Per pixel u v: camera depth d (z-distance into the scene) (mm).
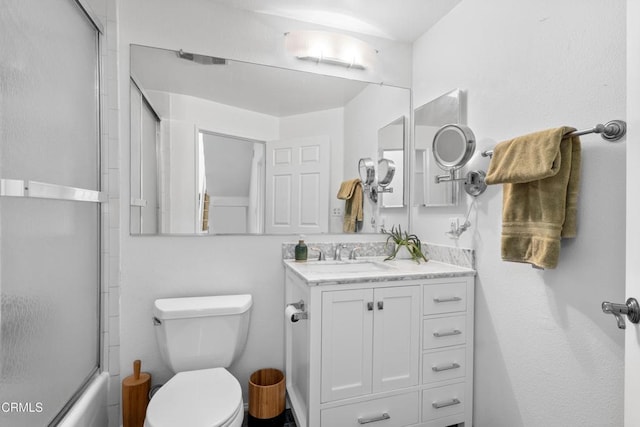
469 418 1614
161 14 1700
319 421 1388
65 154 1277
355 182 2049
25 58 1027
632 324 846
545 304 1280
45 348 1133
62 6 1250
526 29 1369
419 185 2029
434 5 1796
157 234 1694
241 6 1822
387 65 2133
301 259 1855
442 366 1566
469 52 1687
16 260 985
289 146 1932
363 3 1791
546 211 1164
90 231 1489
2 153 922
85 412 1290
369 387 1454
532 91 1341
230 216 1825
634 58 843
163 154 1713
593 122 1121
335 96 2016
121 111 1640
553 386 1245
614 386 1052
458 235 1746
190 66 1757
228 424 1171
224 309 1569
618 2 1054
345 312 1419
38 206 1104
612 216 1060
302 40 1925
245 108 1854
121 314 1634
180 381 1400
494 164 1348
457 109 1721
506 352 1448
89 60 1487
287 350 1842
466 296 1612
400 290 1499
